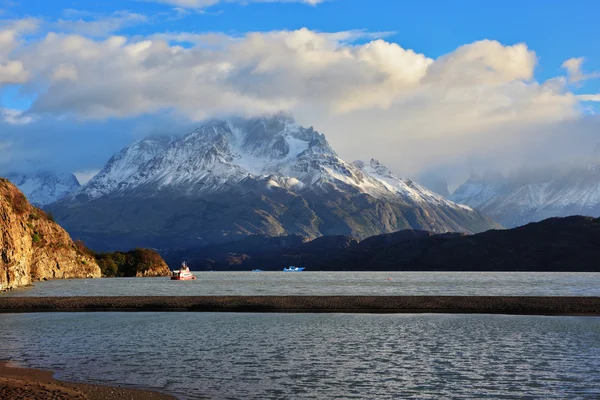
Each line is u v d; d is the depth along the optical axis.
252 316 94.62
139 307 106.06
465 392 47.78
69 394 44.06
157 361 59.09
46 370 54.62
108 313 99.44
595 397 46.38
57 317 94.75
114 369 55.28
